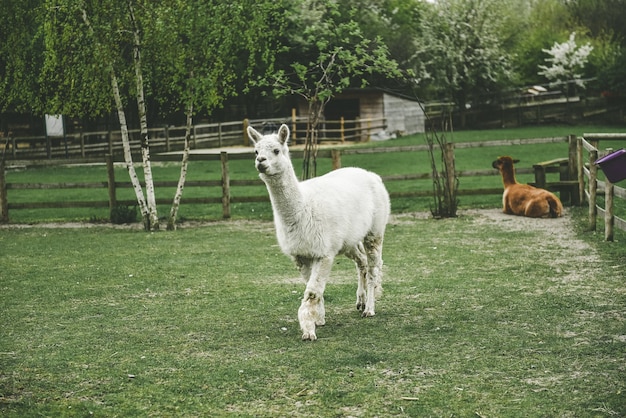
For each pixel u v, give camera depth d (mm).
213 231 13336
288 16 13977
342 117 34250
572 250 10047
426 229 12648
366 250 7258
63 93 14117
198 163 26422
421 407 4738
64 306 7875
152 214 13766
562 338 6062
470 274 8891
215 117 37500
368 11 36719
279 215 6449
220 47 13203
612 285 7902
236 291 8422
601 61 43250
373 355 5797
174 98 14805
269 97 36781
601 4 52344
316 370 5500
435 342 6109
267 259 10398
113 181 15031
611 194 10219
